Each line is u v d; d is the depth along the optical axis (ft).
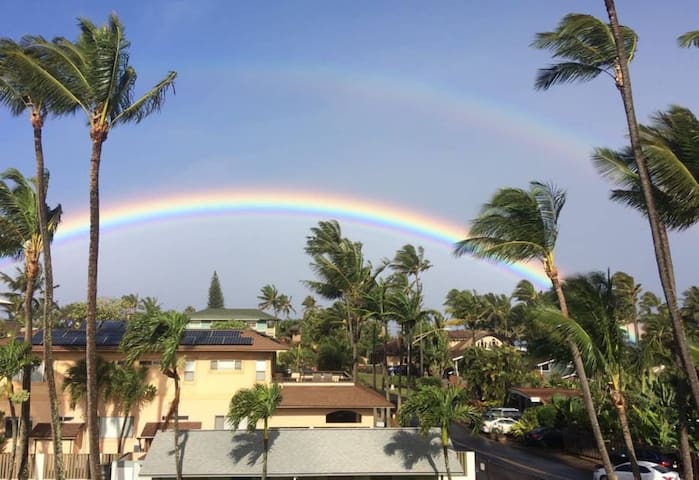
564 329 58.59
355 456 84.79
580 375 62.44
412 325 160.56
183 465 81.41
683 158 53.11
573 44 60.44
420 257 241.76
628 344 70.90
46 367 82.23
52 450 102.68
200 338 115.24
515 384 197.67
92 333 76.59
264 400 78.43
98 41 77.46
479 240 66.08
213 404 109.81
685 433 64.75
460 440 154.61
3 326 173.17
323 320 252.42
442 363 255.91
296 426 105.40
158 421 108.47
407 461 84.23
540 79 63.93
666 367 72.18
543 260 65.62
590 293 67.46
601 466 110.52
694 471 96.94
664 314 96.73
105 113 79.20
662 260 52.65
